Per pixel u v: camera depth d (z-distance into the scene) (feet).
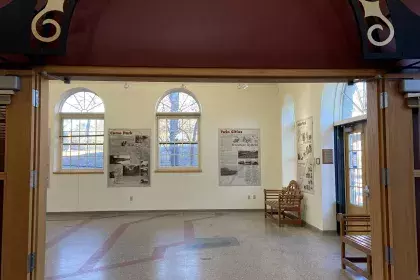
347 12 7.88
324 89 20.74
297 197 23.68
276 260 15.55
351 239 13.44
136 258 16.14
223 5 7.77
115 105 30.48
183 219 26.94
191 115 31.24
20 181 7.02
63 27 7.04
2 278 6.90
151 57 7.51
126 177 30.19
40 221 7.45
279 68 7.66
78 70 7.33
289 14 7.83
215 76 7.66
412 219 7.59
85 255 16.76
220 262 15.31
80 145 30.60
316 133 21.61
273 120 31.24
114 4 7.59
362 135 18.72
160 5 7.66
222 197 30.68
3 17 6.95
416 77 7.73
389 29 7.43
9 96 7.05
